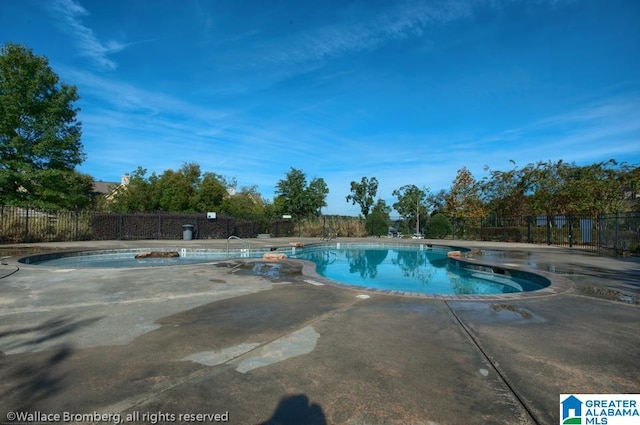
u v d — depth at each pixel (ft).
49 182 72.95
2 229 51.34
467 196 95.71
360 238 87.40
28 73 72.59
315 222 89.81
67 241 57.36
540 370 9.72
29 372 9.02
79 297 17.85
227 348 11.01
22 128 72.84
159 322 13.70
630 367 10.02
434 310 16.17
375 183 136.67
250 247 53.01
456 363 10.11
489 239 79.77
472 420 7.22
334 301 17.66
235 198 98.22
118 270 27.12
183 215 69.82
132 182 92.73
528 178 80.23
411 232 115.55
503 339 12.26
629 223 52.54
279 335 12.34
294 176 115.75
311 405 7.68
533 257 42.37
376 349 11.11
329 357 10.40
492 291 29.45
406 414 7.39
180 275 25.04
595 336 12.74
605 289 21.81
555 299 18.93
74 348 10.79
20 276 23.89
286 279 23.95
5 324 13.16
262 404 7.70
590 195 67.15
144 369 9.35
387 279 35.35
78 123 80.84
